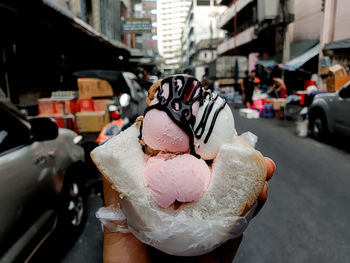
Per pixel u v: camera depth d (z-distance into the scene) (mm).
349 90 5289
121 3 22875
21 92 7629
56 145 2469
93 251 2430
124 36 23656
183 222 675
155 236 686
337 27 10508
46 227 2135
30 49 8117
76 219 2738
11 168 1750
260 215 2930
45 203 2172
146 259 828
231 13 25172
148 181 695
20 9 4934
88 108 6004
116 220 822
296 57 13891
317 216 2889
